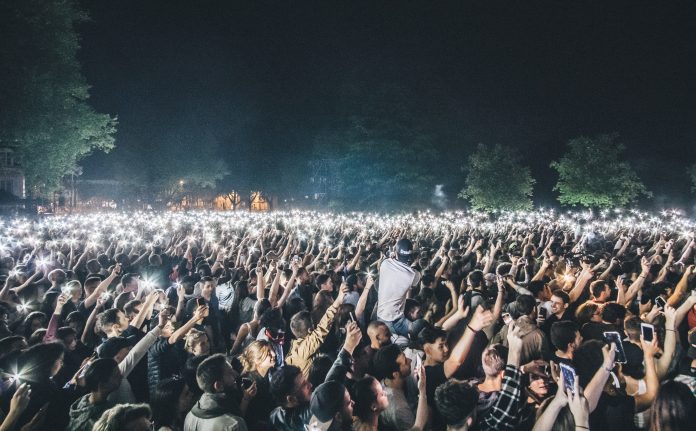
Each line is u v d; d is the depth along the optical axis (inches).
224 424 183.8
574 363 217.9
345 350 215.8
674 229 1211.9
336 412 175.6
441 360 229.5
